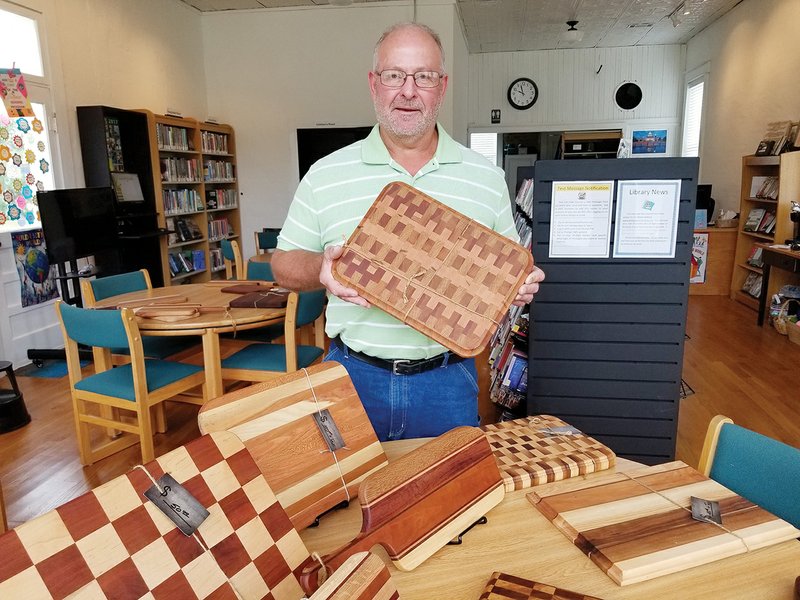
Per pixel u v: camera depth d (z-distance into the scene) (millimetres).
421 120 1390
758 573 901
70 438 3295
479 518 1047
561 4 7488
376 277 1197
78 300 4645
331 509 1103
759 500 1199
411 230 1260
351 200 1471
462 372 1522
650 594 864
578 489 1133
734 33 7676
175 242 6598
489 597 851
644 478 1166
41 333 4898
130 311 2541
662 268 2119
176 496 786
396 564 920
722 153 8102
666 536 967
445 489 1018
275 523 861
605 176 2074
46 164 4969
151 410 3326
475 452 1101
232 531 812
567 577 909
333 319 1524
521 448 1285
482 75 10320
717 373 4250
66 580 663
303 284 1458
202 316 2848
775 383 4023
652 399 2229
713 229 7070
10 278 4566
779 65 6402
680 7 7586
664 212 2078
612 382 2234
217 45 7703
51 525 683
